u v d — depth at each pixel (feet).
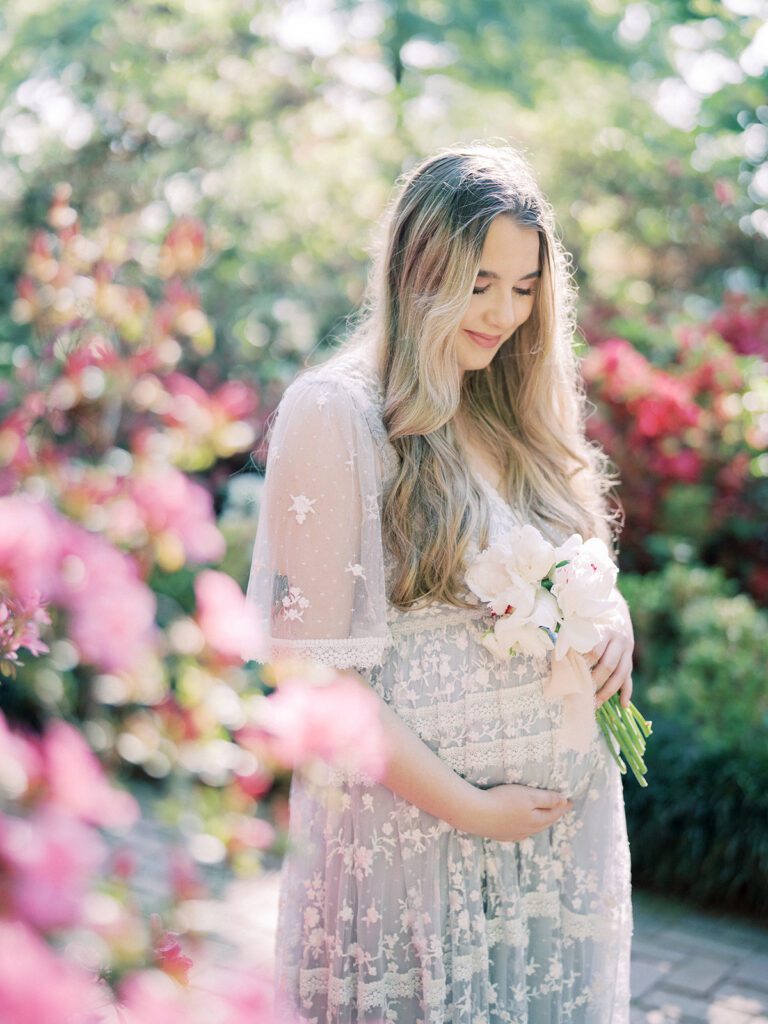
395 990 5.51
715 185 23.35
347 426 5.38
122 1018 3.05
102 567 4.24
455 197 5.58
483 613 5.64
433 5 27.48
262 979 3.14
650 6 23.21
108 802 3.19
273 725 4.28
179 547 6.66
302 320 21.48
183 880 3.76
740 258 25.82
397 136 23.22
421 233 5.62
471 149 5.94
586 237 24.14
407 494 5.53
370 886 5.47
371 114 23.30
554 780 5.73
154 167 19.03
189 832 4.10
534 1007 5.81
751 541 16.69
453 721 5.57
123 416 11.12
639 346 19.40
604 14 27.40
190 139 19.88
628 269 25.66
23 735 3.20
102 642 4.21
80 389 9.51
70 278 10.00
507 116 24.49
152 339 9.84
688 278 26.35
